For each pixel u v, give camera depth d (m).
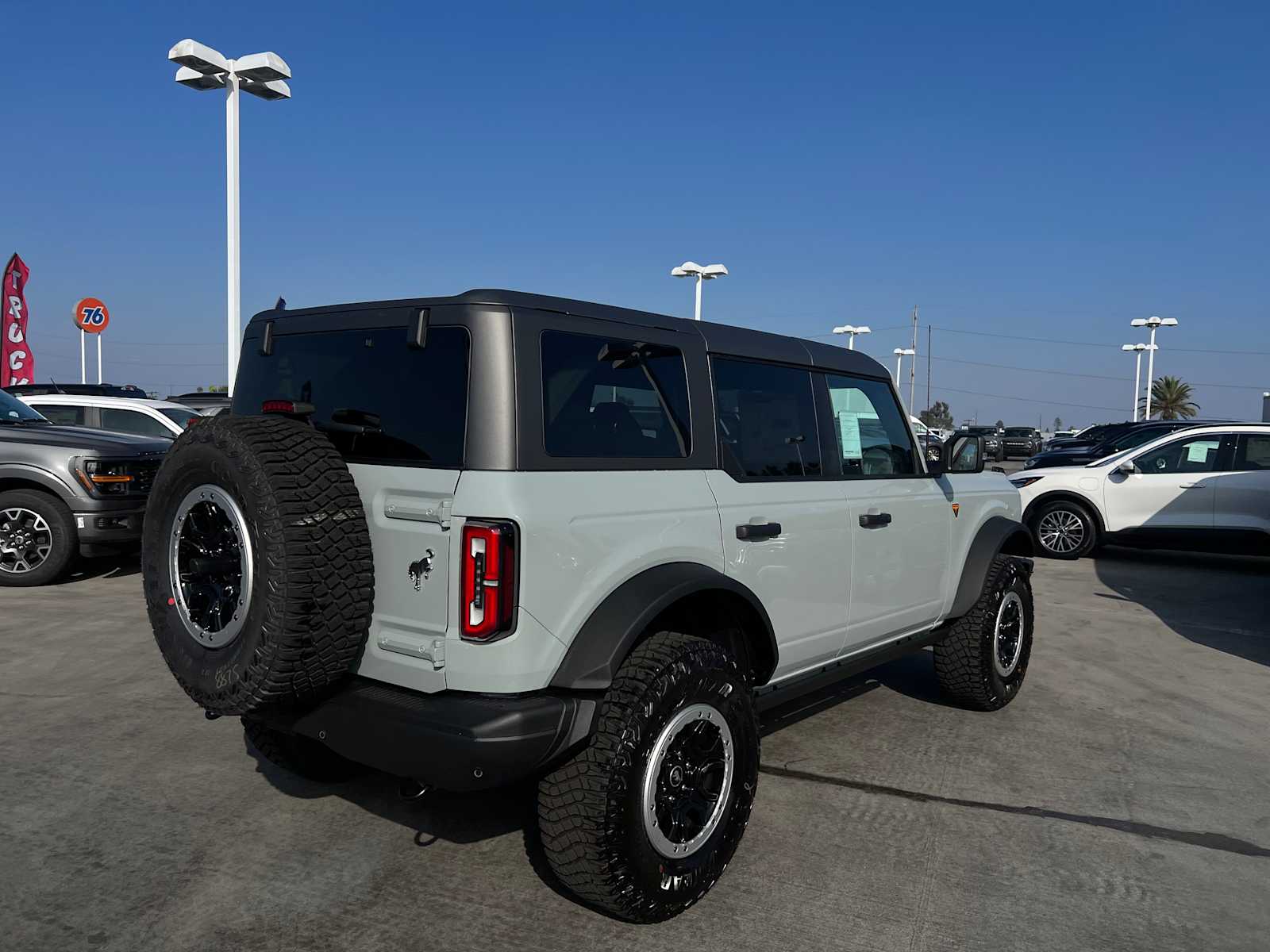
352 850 3.54
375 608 2.95
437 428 2.90
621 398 3.22
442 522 2.77
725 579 3.31
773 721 5.05
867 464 4.58
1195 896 3.32
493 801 4.02
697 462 3.47
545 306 3.02
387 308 3.15
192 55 13.33
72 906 3.09
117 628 6.86
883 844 3.67
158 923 3.01
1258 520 11.04
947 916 3.15
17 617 7.21
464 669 2.74
